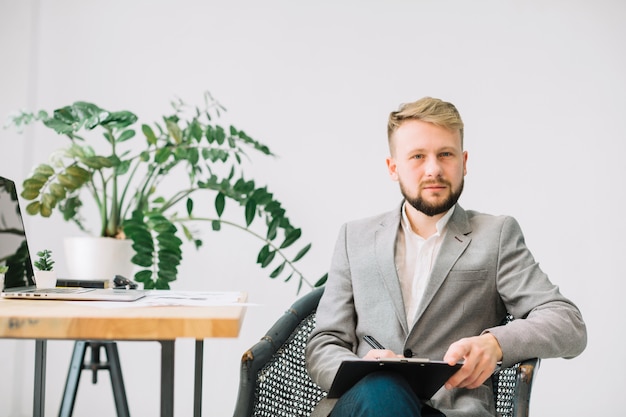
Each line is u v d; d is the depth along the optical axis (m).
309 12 2.94
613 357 2.84
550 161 2.90
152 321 0.85
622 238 2.88
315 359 1.39
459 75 2.93
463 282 1.43
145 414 2.82
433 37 2.94
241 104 2.91
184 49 2.92
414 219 1.53
